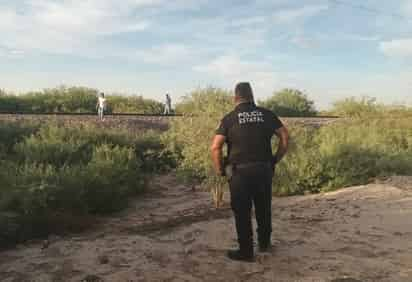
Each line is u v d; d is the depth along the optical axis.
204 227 6.70
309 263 5.16
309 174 10.77
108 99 33.75
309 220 7.16
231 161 5.28
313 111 39.47
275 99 39.25
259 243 5.58
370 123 19.28
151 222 8.26
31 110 29.91
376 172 11.56
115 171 11.05
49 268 5.12
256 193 5.33
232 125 5.27
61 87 33.22
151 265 5.09
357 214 7.45
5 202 7.55
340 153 11.69
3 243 6.50
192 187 12.11
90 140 14.79
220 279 4.72
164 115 25.52
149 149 14.98
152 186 12.56
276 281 4.67
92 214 9.17
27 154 11.93
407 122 19.23
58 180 8.90
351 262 5.18
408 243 5.87
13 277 4.88
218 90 11.09
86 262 5.23
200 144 9.72
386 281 4.65
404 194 8.93
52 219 7.53
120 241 6.10
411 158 12.80
